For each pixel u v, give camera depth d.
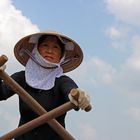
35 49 3.82
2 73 3.41
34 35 3.84
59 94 3.75
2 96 3.71
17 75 3.81
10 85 3.45
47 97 3.74
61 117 3.73
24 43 3.91
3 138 3.35
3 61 3.35
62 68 4.00
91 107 3.29
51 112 3.33
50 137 3.71
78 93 3.24
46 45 3.83
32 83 3.75
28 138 3.69
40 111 3.47
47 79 3.76
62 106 3.30
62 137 3.50
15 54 3.97
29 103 3.47
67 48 3.91
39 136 3.70
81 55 3.96
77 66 4.03
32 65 3.80
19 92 3.46
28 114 3.74
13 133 3.36
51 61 3.81
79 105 3.26
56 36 3.84
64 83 3.73
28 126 3.35
